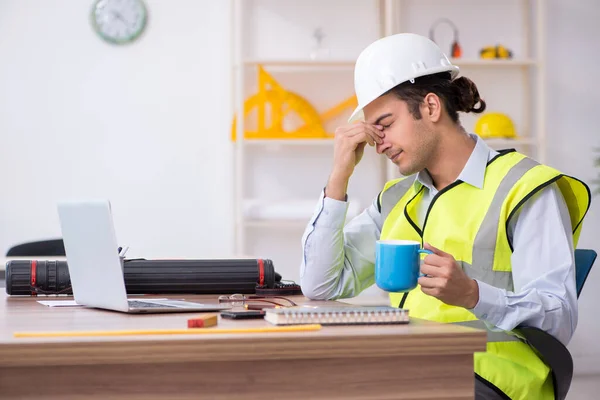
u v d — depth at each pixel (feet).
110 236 5.50
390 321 4.73
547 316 5.93
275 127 15.89
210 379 4.17
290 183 16.66
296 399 4.23
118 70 16.35
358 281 7.53
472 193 6.72
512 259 6.42
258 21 16.43
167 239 16.55
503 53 16.03
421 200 7.25
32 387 4.05
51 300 6.96
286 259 16.75
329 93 16.62
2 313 5.71
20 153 16.26
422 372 4.36
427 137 6.81
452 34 16.65
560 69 16.90
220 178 16.57
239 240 15.57
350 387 4.28
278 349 4.17
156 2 16.38
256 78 16.56
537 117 16.63
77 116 16.34
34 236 16.31
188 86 16.47
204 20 16.46
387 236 7.36
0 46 16.17
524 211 6.46
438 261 5.47
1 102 16.19
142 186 16.48
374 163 16.75
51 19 16.25
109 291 5.68
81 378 4.08
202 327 4.56
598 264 16.92
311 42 16.49
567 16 16.89
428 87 6.79
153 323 4.91
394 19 15.83
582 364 16.75
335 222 7.19
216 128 16.53
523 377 5.99
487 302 5.69
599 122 17.02
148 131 16.46
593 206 16.94
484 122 15.92
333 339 4.22
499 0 16.66
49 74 16.28
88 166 16.38
